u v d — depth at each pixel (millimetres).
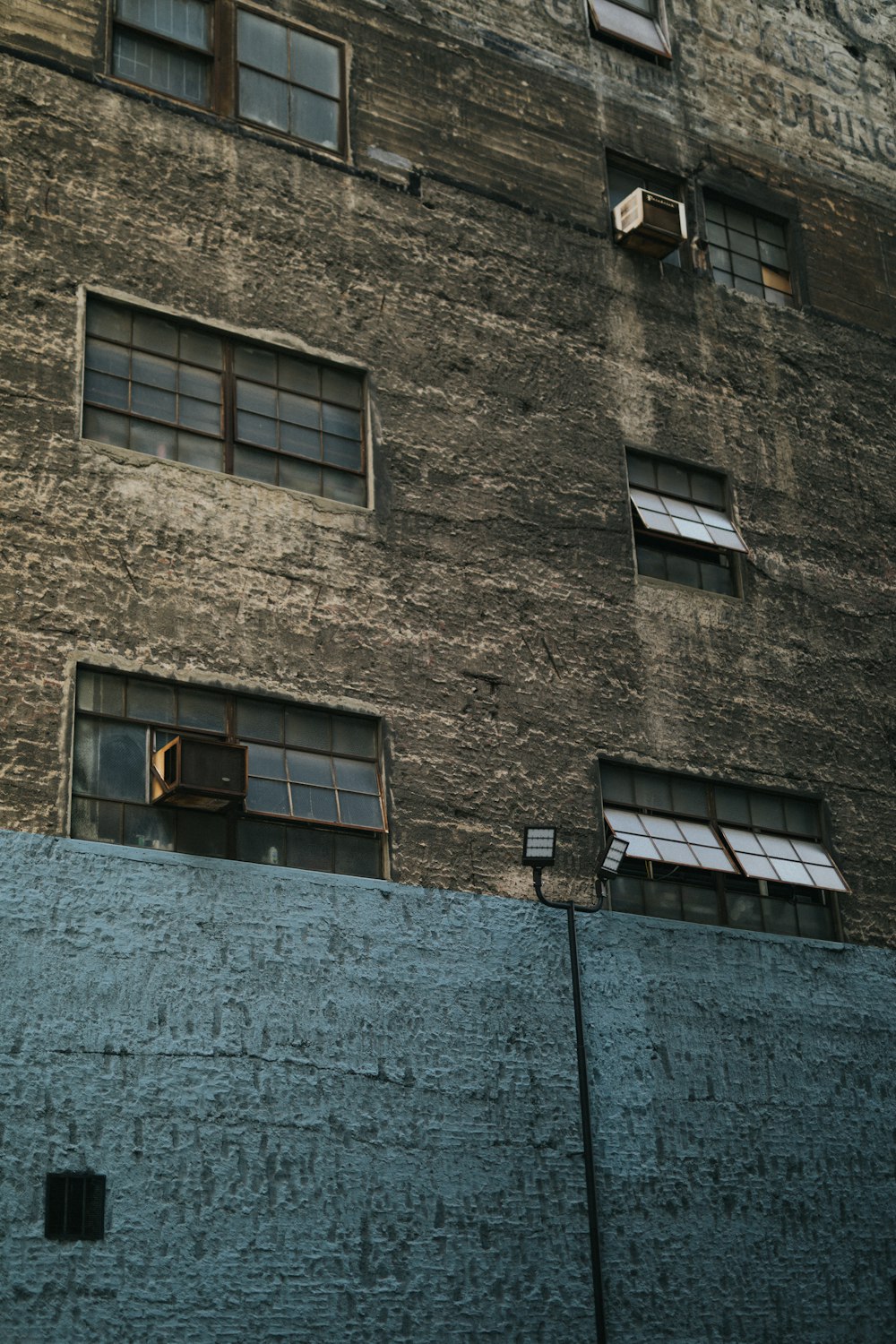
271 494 16438
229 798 14688
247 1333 13430
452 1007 15562
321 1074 14586
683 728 18422
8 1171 12891
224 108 17766
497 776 16812
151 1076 13758
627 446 19406
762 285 21969
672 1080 16641
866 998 18453
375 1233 14336
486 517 17844
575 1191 15531
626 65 21609
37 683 14422
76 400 15570
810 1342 16391
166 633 15281
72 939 13805
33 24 16781
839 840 19141
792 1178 16984
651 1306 15586
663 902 17672
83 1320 12797
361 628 16500
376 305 18000
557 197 20094
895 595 21125
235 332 16828
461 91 19734
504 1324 14688
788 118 23109
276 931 14852
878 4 24891
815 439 21297
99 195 16469
